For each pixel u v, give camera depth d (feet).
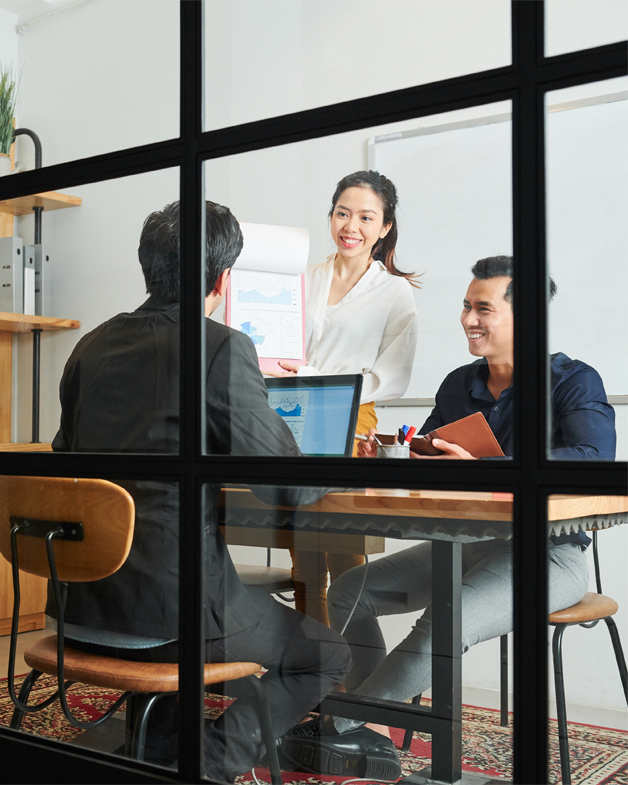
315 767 3.66
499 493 3.00
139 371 3.92
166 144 3.91
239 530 3.67
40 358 4.17
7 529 4.19
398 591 3.42
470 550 3.11
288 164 4.71
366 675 3.59
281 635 3.69
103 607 3.85
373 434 4.32
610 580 5.15
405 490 3.22
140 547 3.79
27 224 4.30
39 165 4.33
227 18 3.76
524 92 2.96
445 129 4.28
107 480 3.95
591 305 7.59
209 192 3.85
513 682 2.97
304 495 3.48
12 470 4.20
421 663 3.44
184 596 3.68
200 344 3.75
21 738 4.07
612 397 7.55
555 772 3.18
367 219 6.43
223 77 3.77
